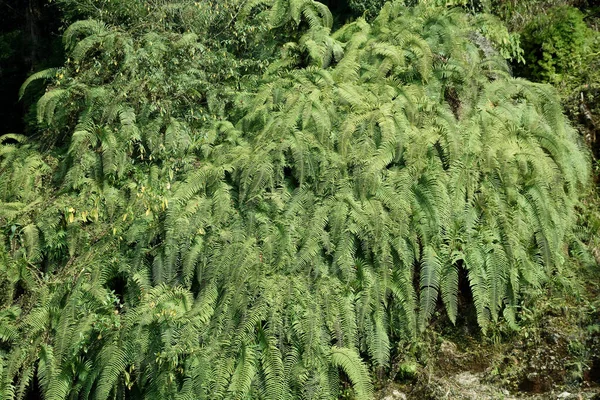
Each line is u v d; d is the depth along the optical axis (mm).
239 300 6457
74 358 6457
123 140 7398
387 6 8992
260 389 6328
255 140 7465
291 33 9367
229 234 6855
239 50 9211
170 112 7781
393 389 6949
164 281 6727
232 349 6371
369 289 6797
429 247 6953
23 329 6590
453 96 8078
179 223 6844
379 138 7289
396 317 7031
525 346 6953
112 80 8094
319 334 6512
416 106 7531
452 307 6828
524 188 7309
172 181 7332
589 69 8977
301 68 8789
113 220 7141
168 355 6188
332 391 6570
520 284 7168
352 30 9039
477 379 6898
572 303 7098
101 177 7418
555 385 6660
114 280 6977
